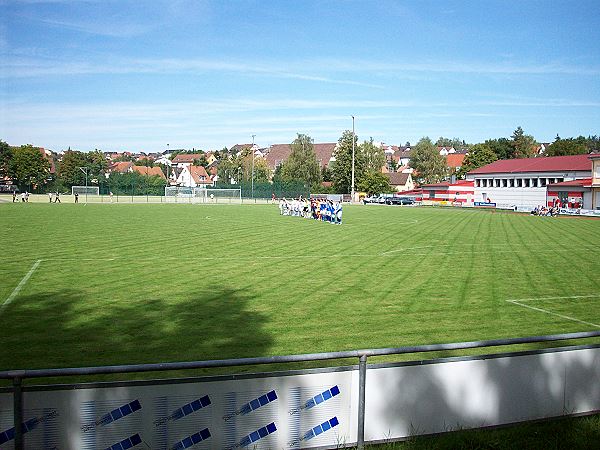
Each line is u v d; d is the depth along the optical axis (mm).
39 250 22531
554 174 80125
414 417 5637
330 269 18750
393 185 134000
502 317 12336
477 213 64062
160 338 10047
